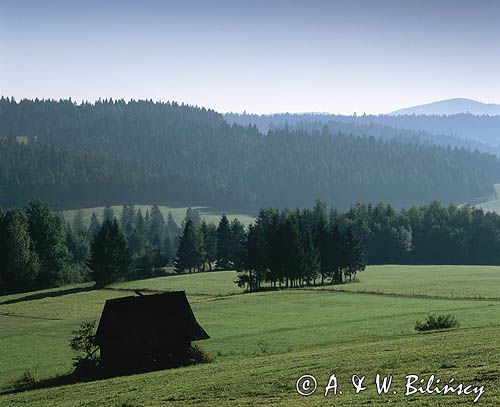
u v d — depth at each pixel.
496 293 123.06
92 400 46.00
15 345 91.62
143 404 42.16
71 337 96.75
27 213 199.25
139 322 66.62
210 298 139.25
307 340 75.75
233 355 68.25
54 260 191.88
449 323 75.00
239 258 176.00
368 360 49.38
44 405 46.94
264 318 101.81
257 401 39.41
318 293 134.75
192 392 44.06
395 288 139.88
